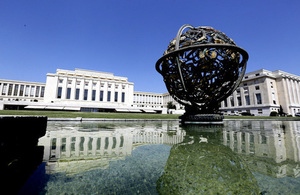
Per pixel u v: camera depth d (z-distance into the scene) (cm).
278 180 174
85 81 5425
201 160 246
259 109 4575
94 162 238
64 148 324
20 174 188
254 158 256
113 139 435
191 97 892
